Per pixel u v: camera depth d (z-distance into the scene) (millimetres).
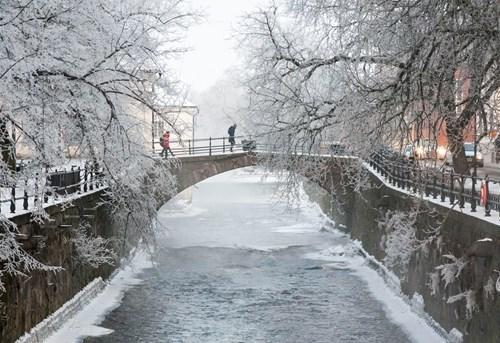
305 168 30109
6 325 19359
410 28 20328
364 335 26562
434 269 25641
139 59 24562
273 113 29750
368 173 38219
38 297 22906
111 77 24281
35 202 18984
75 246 27859
